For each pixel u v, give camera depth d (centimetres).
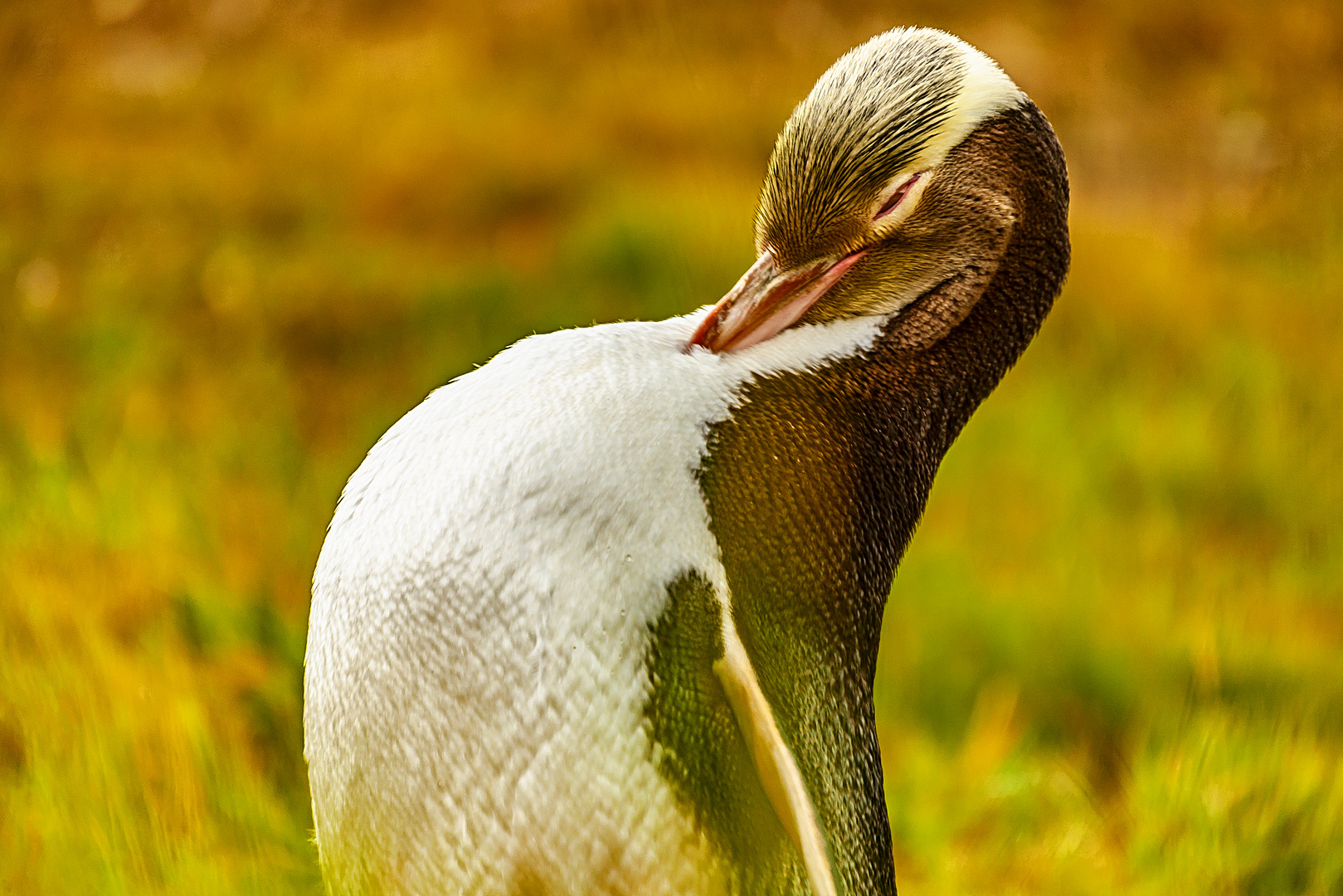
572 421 351
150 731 595
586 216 1509
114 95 1956
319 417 1185
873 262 412
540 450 346
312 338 1321
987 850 715
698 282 1373
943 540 1032
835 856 381
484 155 1656
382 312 1347
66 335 1266
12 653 620
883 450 403
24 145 1734
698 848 350
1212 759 719
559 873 344
